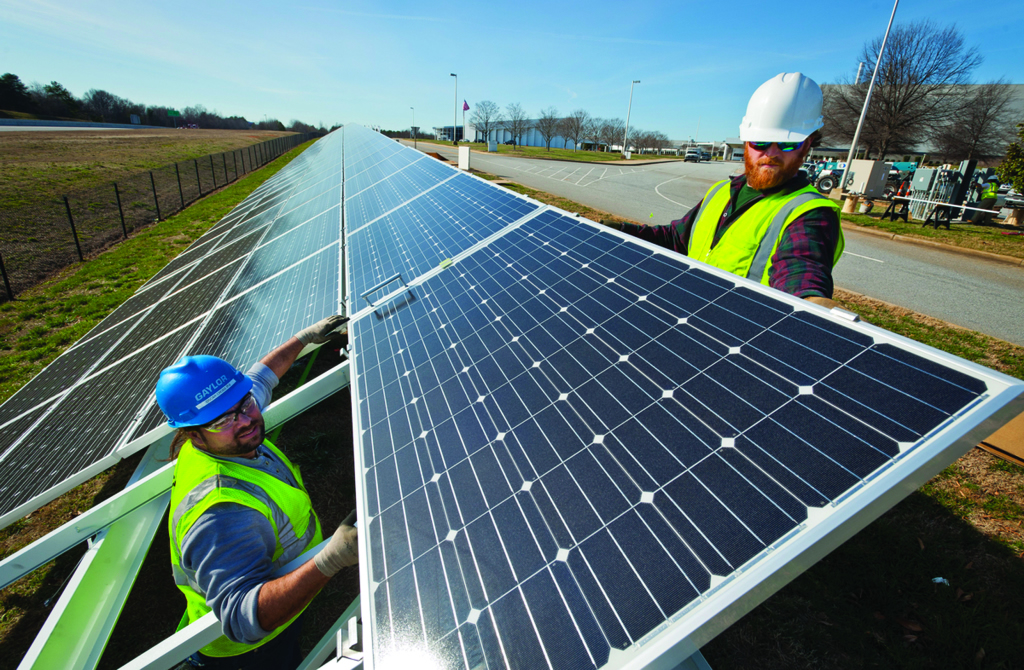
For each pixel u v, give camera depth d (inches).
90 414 150.3
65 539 101.7
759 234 90.4
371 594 60.7
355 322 135.9
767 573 40.4
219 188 1112.8
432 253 160.2
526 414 71.0
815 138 88.4
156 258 545.3
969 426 40.3
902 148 1328.7
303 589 65.9
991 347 240.1
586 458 59.9
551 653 45.8
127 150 1615.4
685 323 68.6
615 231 100.0
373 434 89.7
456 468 70.3
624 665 41.4
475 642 50.1
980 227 625.0
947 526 133.9
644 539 49.1
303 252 251.0
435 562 59.6
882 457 42.8
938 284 375.2
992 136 1241.4
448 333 104.4
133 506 109.3
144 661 68.4
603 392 66.6
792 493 44.8
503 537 57.6
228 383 75.6
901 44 1189.7
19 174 933.2
